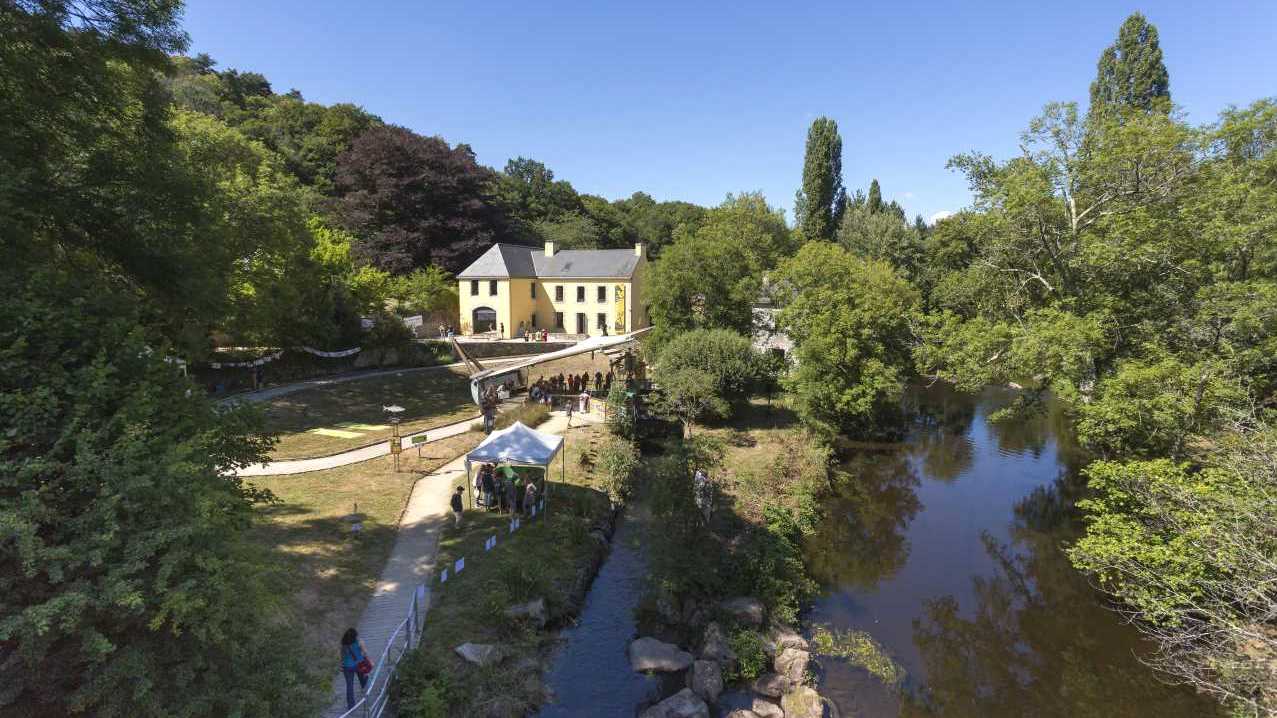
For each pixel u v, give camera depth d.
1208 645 13.96
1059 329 22.69
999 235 29.12
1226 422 16.83
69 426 8.34
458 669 13.41
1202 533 13.27
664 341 42.91
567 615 16.81
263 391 35.25
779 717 13.70
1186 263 22.80
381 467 25.25
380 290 46.69
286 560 16.80
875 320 33.06
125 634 8.56
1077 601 19.75
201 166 29.31
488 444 20.98
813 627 17.72
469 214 68.56
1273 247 22.05
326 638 13.88
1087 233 25.66
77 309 9.95
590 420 34.09
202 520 8.54
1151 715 14.74
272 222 33.19
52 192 13.80
